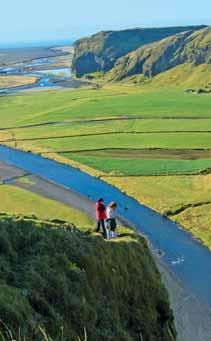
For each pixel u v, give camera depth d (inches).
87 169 3875.5
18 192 3348.9
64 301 1019.3
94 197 3240.7
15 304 865.5
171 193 3181.6
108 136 4950.8
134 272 1414.9
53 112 6569.9
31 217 1791.3
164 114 6048.2
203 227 2605.8
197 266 2182.6
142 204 3053.6
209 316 1774.1
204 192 3137.3
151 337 1257.4
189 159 3973.9
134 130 5162.4
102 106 6835.6
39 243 1211.9
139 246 1582.2
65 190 3405.5
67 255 1210.0
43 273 1069.8
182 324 1713.8
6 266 1063.6
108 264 1310.3
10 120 6220.5
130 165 3892.7
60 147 4623.5
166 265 2202.3
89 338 983.6
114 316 1135.6
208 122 5413.4
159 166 3814.0
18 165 4143.7
